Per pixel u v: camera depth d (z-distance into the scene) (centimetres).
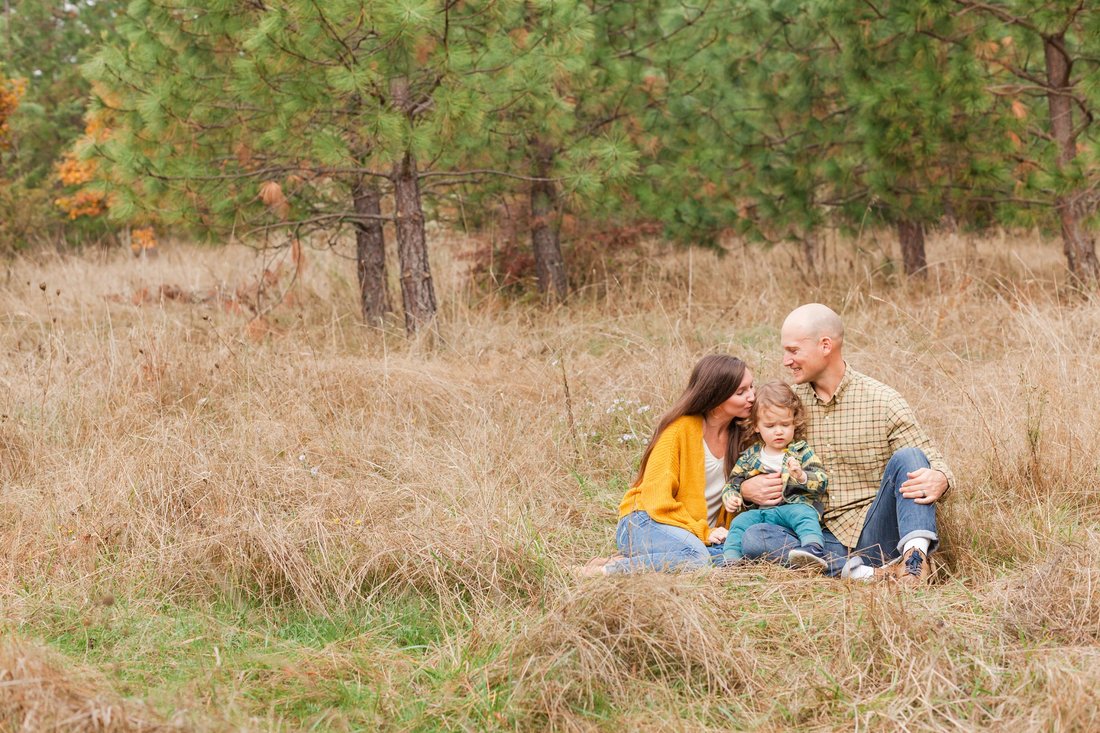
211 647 378
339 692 341
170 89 779
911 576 400
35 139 1878
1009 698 310
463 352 802
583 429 623
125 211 827
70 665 342
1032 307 756
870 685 332
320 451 570
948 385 644
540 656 342
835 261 1147
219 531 448
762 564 419
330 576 419
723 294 1030
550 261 1050
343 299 1058
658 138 1021
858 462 438
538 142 998
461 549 430
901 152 943
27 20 1970
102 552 455
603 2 988
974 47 910
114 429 593
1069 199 939
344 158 745
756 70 1095
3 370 700
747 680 336
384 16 667
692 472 455
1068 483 500
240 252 1384
